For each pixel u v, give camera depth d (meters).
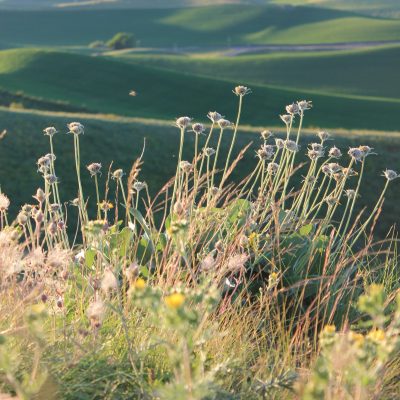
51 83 93.25
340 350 2.93
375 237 36.75
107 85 94.12
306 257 6.37
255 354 5.31
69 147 42.72
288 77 119.19
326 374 2.69
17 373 3.89
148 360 4.39
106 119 48.38
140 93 92.69
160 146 45.06
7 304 4.39
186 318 2.75
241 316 5.51
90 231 4.78
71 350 4.36
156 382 3.80
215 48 179.12
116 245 5.97
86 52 170.62
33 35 198.75
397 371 4.71
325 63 124.00
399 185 42.84
